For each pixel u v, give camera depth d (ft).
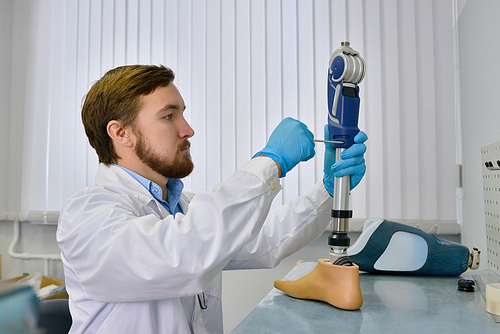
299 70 6.54
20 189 7.03
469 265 3.37
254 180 2.53
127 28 7.07
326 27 6.47
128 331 2.53
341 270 2.48
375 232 3.45
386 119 6.24
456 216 6.06
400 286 3.10
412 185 6.15
